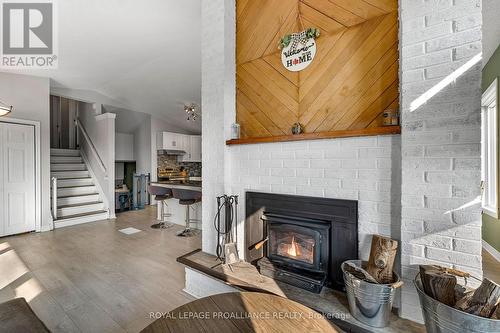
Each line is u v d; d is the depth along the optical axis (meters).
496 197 3.07
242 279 1.90
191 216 4.80
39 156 4.46
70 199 5.42
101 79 4.98
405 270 1.45
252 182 2.23
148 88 5.44
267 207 2.12
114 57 4.02
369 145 1.66
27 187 4.32
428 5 1.38
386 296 1.34
